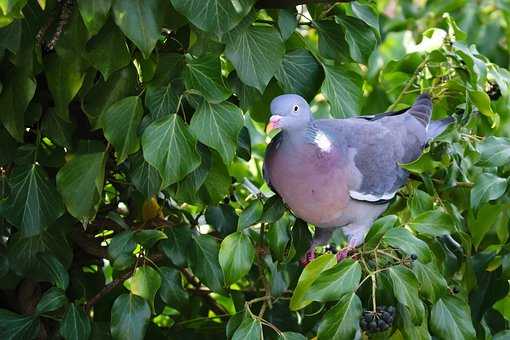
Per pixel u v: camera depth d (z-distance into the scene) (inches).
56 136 267.7
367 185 280.7
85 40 245.1
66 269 280.7
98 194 258.1
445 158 307.3
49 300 267.0
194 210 347.9
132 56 259.0
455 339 274.7
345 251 285.7
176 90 259.4
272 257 290.5
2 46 243.4
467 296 311.1
